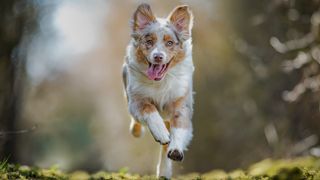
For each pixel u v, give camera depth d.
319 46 15.30
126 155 29.95
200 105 24.89
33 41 23.38
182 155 7.00
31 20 21.80
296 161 8.14
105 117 38.75
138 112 7.54
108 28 32.94
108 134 34.84
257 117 22.41
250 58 23.22
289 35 20.48
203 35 25.36
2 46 20.78
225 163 23.70
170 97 7.61
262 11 22.89
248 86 23.28
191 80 7.84
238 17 24.52
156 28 7.43
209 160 24.31
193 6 25.33
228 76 24.58
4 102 20.75
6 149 20.23
